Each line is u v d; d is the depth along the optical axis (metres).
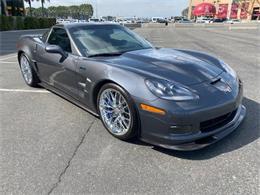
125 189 2.15
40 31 28.66
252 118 3.38
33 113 3.78
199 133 2.50
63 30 3.92
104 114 3.07
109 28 4.05
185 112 2.38
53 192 2.12
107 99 3.00
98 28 3.96
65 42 3.79
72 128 3.28
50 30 4.35
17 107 4.03
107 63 2.98
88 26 3.94
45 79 4.44
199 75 2.78
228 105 2.62
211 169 2.38
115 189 2.15
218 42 13.59
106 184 2.21
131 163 2.50
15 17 29.73
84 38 3.65
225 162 2.48
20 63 5.30
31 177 2.32
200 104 2.45
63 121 3.49
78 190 2.14
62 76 3.77
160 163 2.49
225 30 26.39
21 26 31.25
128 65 2.89
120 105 2.82
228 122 2.79
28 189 2.17
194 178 2.27
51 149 2.78
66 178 2.30
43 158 2.61
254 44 12.26
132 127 2.71
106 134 3.10
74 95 3.61
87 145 2.85
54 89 4.27
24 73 5.20
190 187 2.15
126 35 4.05
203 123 2.52
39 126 3.35
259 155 2.58
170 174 2.33
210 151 2.67
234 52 9.49
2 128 3.31
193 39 15.87
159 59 3.12
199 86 2.60
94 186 2.19
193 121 2.41
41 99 4.38
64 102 4.21
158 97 2.45
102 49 3.53
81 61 3.28
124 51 3.54
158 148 2.75
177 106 2.39
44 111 3.85
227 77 2.99
